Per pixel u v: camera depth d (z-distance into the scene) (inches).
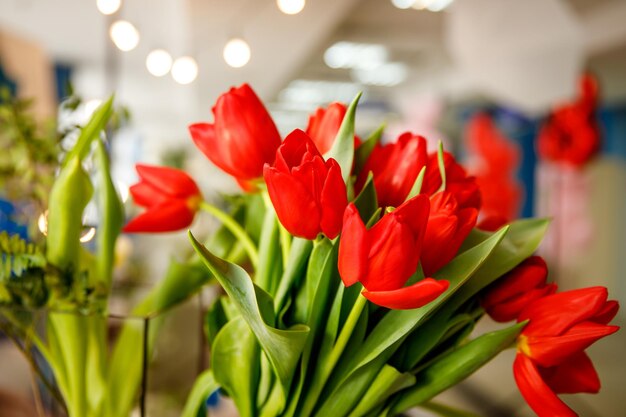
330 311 18.5
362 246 14.9
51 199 21.3
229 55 143.2
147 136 400.5
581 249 159.3
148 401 23.5
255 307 16.8
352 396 18.4
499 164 177.5
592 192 157.6
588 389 19.3
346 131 18.2
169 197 22.6
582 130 153.5
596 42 156.5
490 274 18.6
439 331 18.7
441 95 308.8
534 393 17.5
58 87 272.5
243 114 18.0
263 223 22.9
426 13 269.4
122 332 23.0
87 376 23.0
